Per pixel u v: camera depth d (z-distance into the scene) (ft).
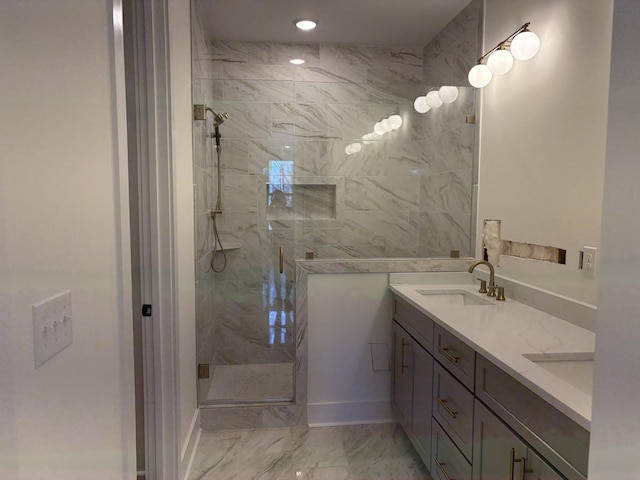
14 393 2.20
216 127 10.28
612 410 2.48
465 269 8.90
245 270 10.23
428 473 7.24
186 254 7.43
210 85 10.15
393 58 11.34
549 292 6.52
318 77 11.18
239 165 10.47
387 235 10.62
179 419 6.67
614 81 2.45
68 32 2.79
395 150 10.62
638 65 2.26
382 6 9.12
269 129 10.59
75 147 2.87
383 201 10.64
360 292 8.73
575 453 3.42
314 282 8.63
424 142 10.43
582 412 3.32
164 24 6.00
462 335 5.41
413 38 10.84
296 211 10.61
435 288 8.38
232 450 7.93
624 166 2.37
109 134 3.42
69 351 2.78
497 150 8.04
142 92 6.02
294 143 10.59
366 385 8.85
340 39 10.94
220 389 9.30
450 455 5.93
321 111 10.73
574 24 6.03
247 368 10.25
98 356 3.21
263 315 10.29
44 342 2.48
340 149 10.68
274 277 10.27
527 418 4.09
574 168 6.06
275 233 10.41
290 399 8.93
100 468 3.25
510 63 7.21
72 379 2.82
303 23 9.90
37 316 2.41
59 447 2.66
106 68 3.36
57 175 2.65
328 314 8.69
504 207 7.82
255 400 8.86
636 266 2.28
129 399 3.79
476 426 5.15
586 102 5.82
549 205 6.59
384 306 8.80
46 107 2.53
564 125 6.25
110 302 3.42
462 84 9.34
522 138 7.27
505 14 7.71
